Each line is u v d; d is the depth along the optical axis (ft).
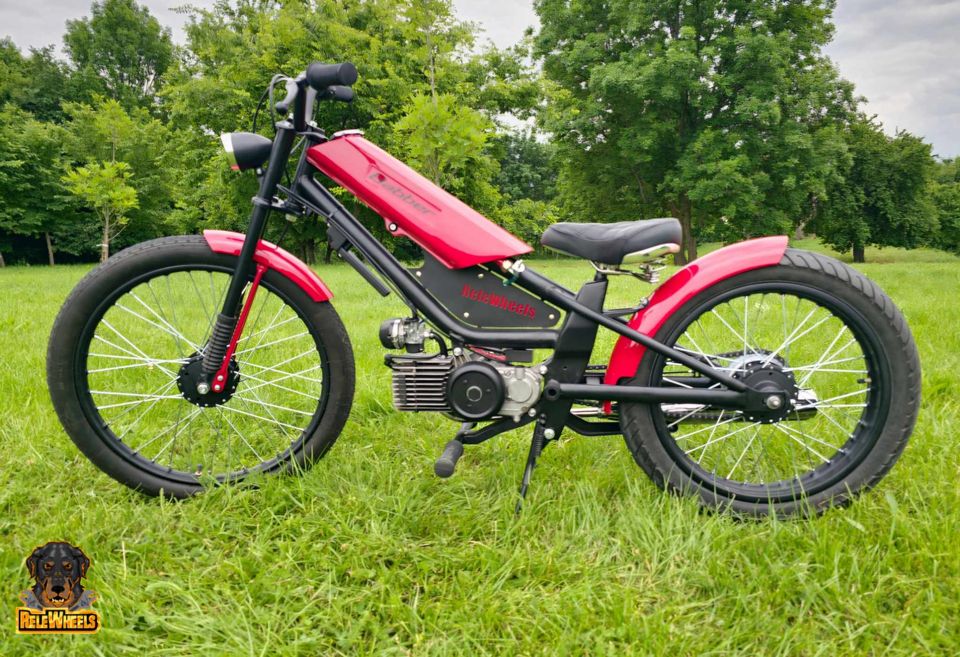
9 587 5.32
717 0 75.82
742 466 7.76
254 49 58.03
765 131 78.54
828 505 6.34
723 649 4.67
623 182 91.04
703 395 6.24
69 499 6.81
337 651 4.76
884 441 6.19
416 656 4.67
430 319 6.57
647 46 77.41
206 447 8.45
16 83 121.49
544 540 6.18
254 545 5.92
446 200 6.51
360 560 5.67
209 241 6.75
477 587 5.39
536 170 154.92
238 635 4.85
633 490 6.73
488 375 6.25
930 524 5.79
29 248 102.89
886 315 6.03
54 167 91.91
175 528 6.44
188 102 60.75
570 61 81.41
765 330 14.52
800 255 6.22
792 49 79.61
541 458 7.95
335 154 6.59
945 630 4.74
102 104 88.17
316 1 58.70
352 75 6.29
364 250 6.67
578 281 30.73
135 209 93.81
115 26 141.18
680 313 6.32
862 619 4.92
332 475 7.25
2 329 16.22
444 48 32.86
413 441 8.67
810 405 6.32
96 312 6.64
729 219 80.43
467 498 6.82
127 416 9.25
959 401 9.48
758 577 5.37
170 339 14.42
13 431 8.51
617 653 4.63
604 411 6.70
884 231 111.04
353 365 7.19
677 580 5.47
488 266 6.54
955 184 148.25
